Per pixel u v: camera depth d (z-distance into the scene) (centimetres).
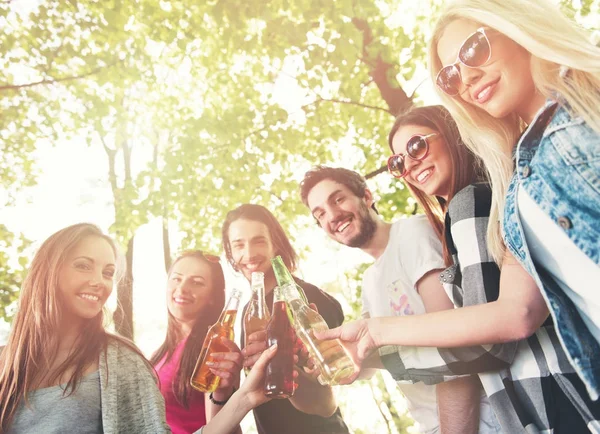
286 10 378
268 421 195
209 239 461
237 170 462
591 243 100
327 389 185
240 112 446
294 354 162
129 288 354
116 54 437
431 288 181
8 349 169
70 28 433
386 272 206
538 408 123
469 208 138
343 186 222
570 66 105
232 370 169
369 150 518
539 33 109
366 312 224
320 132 487
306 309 166
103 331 178
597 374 103
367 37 405
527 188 110
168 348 237
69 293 172
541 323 118
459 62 124
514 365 130
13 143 485
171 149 466
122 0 410
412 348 143
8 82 471
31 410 155
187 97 492
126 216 428
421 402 195
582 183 101
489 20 117
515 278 120
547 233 108
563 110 107
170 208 450
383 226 223
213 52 452
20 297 177
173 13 416
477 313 121
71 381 158
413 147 180
